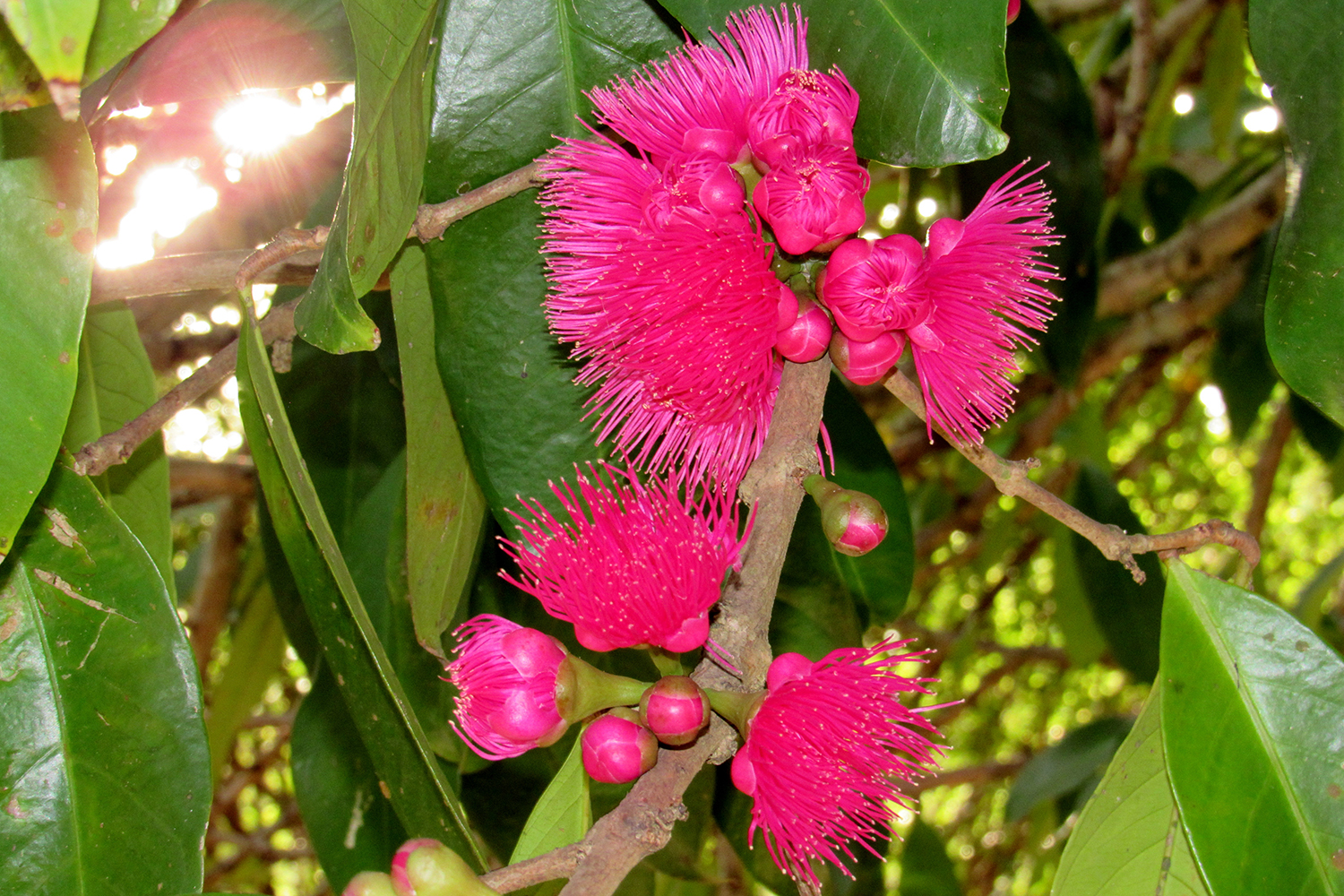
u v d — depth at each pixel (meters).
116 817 0.40
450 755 0.56
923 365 0.39
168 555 0.52
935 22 0.39
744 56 0.40
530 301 0.44
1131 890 0.43
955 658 1.08
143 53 0.48
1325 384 0.40
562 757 0.59
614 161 0.39
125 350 0.52
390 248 0.41
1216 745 0.41
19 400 0.37
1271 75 0.40
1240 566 0.42
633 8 0.44
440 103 0.44
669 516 0.37
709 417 0.38
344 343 0.40
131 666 0.41
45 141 0.38
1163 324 0.91
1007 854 1.28
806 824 0.35
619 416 0.40
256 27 0.49
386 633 0.58
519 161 0.44
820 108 0.38
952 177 0.68
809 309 0.38
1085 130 0.61
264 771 1.15
